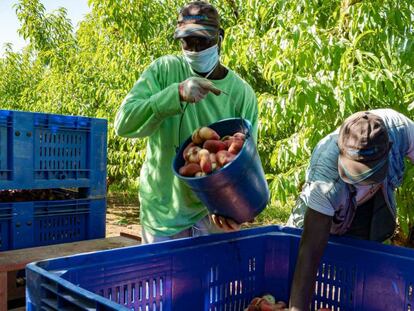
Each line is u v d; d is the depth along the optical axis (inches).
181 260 72.8
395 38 114.3
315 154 74.6
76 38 373.1
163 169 90.7
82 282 59.7
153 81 88.3
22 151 122.0
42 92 333.1
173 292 72.0
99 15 238.7
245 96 94.7
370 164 64.1
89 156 136.1
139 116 81.0
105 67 264.2
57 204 130.0
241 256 82.9
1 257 114.0
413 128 81.0
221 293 80.0
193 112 90.1
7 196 138.9
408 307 71.6
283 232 87.8
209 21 82.0
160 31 241.8
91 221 137.6
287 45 122.0
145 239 94.3
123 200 376.8
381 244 75.2
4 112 119.4
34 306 52.6
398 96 119.0
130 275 65.8
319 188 69.1
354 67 119.1
